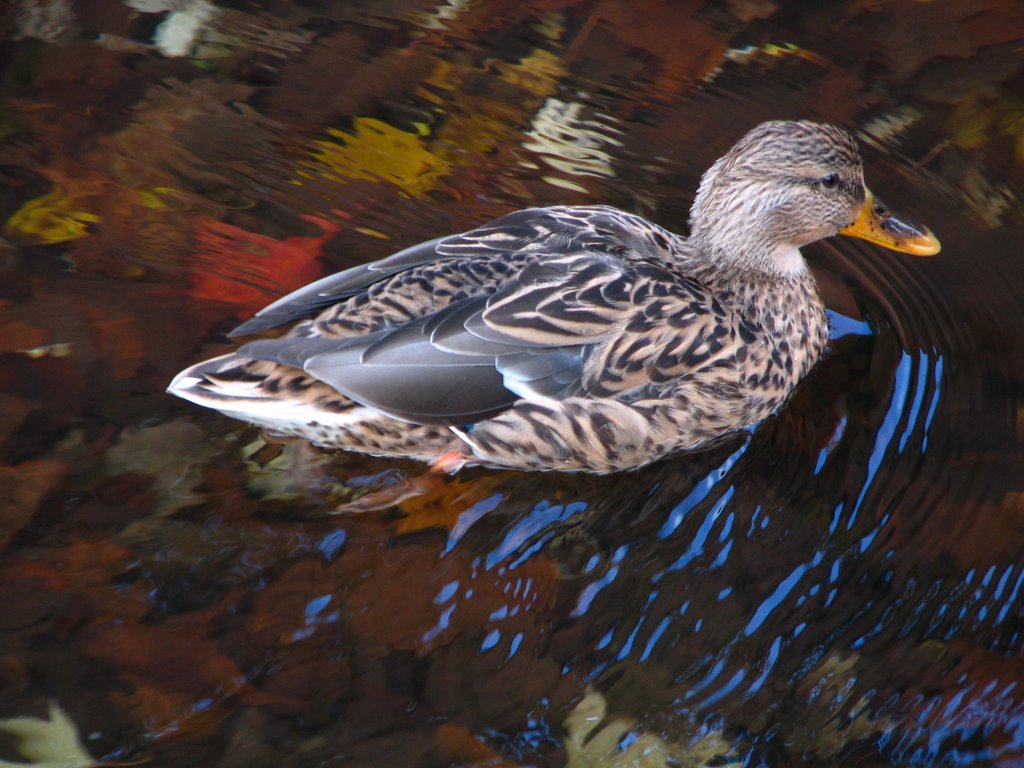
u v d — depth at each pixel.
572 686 6.39
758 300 8.11
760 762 6.12
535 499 7.50
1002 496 7.45
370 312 7.32
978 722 6.31
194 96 10.02
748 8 10.95
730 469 7.77
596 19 10.91
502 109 10.09
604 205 9.21
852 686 6.47
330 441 7.58
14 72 10.05
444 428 7.39
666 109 10.16
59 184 9.13
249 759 5.91
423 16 10.92
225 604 6.61
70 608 6.50
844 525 7.33
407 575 6.89
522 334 7.30
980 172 9.66
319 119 9.90
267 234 8.89
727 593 6.94
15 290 8.26
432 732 6.10
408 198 9.27
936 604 6.89
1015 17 10.88
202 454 7.40
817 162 8.04
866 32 10.91
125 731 5.98
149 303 8.27
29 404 7.50
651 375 7.53
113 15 10.69
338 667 6.37
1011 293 8.80
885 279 9.09
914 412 8.02
